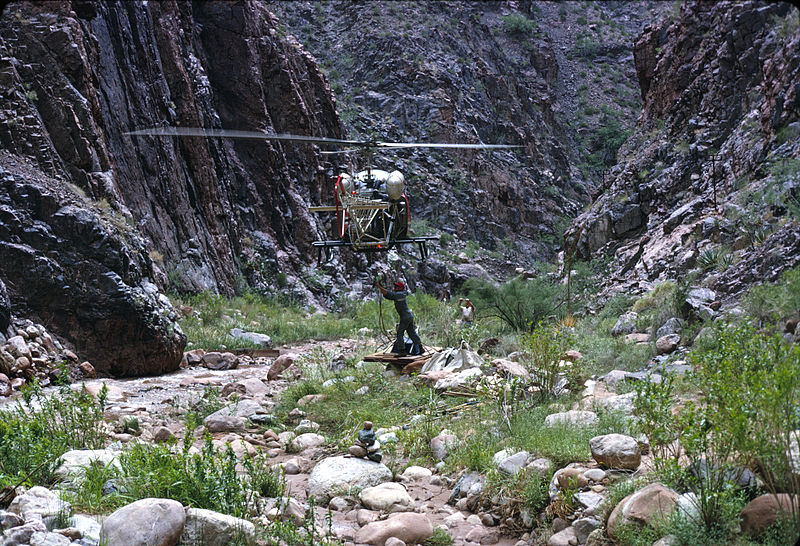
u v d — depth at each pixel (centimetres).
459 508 579
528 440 645
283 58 3625
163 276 2209
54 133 1878
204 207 2806
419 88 6116
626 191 3064
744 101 2736
